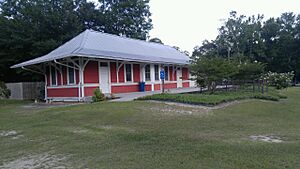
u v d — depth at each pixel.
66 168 4.20
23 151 5.34
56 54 16.38
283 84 23.19
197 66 16.22
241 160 4.32
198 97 12.63
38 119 9.37
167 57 24.25
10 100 20.89
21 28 23.95
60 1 25.78
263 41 53.78
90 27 29.69
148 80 21.23
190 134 6.32
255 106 12.36
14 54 24.67
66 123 8.23
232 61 18.89
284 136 6.19
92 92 16.11
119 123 7.81
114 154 4.80
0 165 4.52
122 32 32.31
